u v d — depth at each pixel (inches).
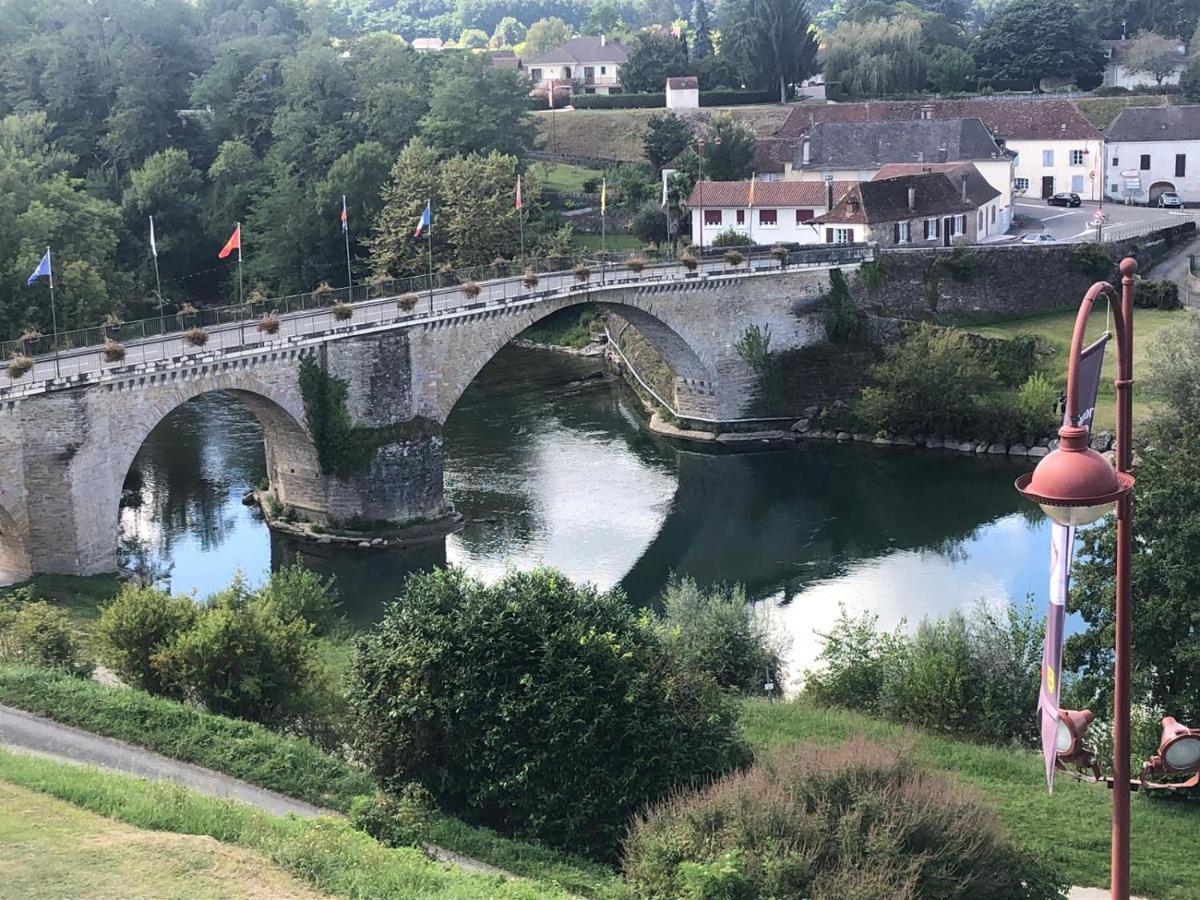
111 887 1136.8
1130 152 5718.5
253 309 3272.6
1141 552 1729.8
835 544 3097.9
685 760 1449.3
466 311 3316.9
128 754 1557.6
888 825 1189.7
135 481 3563.0
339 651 2123.5
